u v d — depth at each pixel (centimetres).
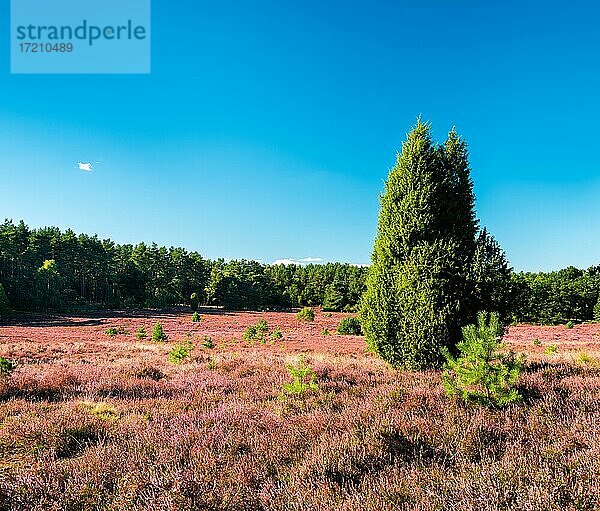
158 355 1955
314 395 784
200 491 407
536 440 484
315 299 11475
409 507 362
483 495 364
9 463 512
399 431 527
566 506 352
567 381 755
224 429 589
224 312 8762
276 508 383
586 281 7769
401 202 1165
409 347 1066
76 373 1151
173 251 10731
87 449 538
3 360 1234
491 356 660
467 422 543
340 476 442
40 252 8019
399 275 1115
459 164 1176
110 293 9200
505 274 1081
